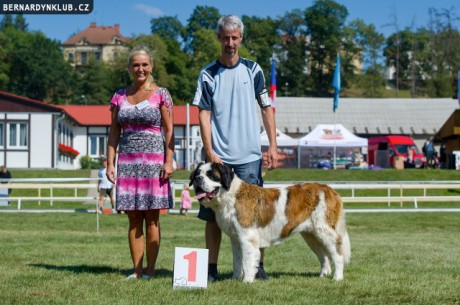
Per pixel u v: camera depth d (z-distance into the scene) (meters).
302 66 111.25
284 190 7.73
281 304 6.30
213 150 8.01
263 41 111.62
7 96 40.75
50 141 41.00
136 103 7.82
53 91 102.44
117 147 8.94
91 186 23.17
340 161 41.28
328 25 112.12
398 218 21.05
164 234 15.08
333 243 7.88
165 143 7.96
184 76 94.19
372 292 7.00
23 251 10.78
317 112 59.25
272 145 8.15
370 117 58.88
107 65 111.56
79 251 10.88
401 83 123.00
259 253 7.47
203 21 112.75
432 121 58.44
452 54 109.62
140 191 7.76
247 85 8.00
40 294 6.75
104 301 6.38
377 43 120.62
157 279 7.73
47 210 21.67
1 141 40.91
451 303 6.46
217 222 7.59
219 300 6.46
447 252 11.20
